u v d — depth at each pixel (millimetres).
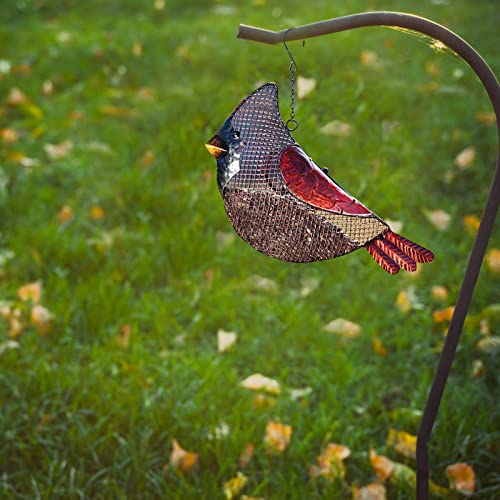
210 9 8031
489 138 5090
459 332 1897
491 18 7020
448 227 4320
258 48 6094
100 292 3709
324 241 1626
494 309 3605
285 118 4699
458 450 2906
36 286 3736
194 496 2705
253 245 1688
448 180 4730
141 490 2789
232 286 3893
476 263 1852
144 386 3186
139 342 3457
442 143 5047
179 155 4941
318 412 3104
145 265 4012
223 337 3463
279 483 2783
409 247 1571
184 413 3049
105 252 4117
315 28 1743
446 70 5922
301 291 3918
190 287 3873
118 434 2990
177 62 6402
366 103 5168
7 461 2904
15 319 3549
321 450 2922
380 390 3275
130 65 6477
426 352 3471
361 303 3791
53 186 4832
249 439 2949
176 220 4395
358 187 4488
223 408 3115
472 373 3328
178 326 3602
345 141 4805
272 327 3643
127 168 4930
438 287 3812
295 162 1646
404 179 4730
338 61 5836
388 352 3516
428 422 1979
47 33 7316
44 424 3023
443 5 7410
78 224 4391
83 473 2814
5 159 5051
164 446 2947
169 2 8312
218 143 1650
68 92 6137
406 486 2746
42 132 5414
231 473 2828
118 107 5855
